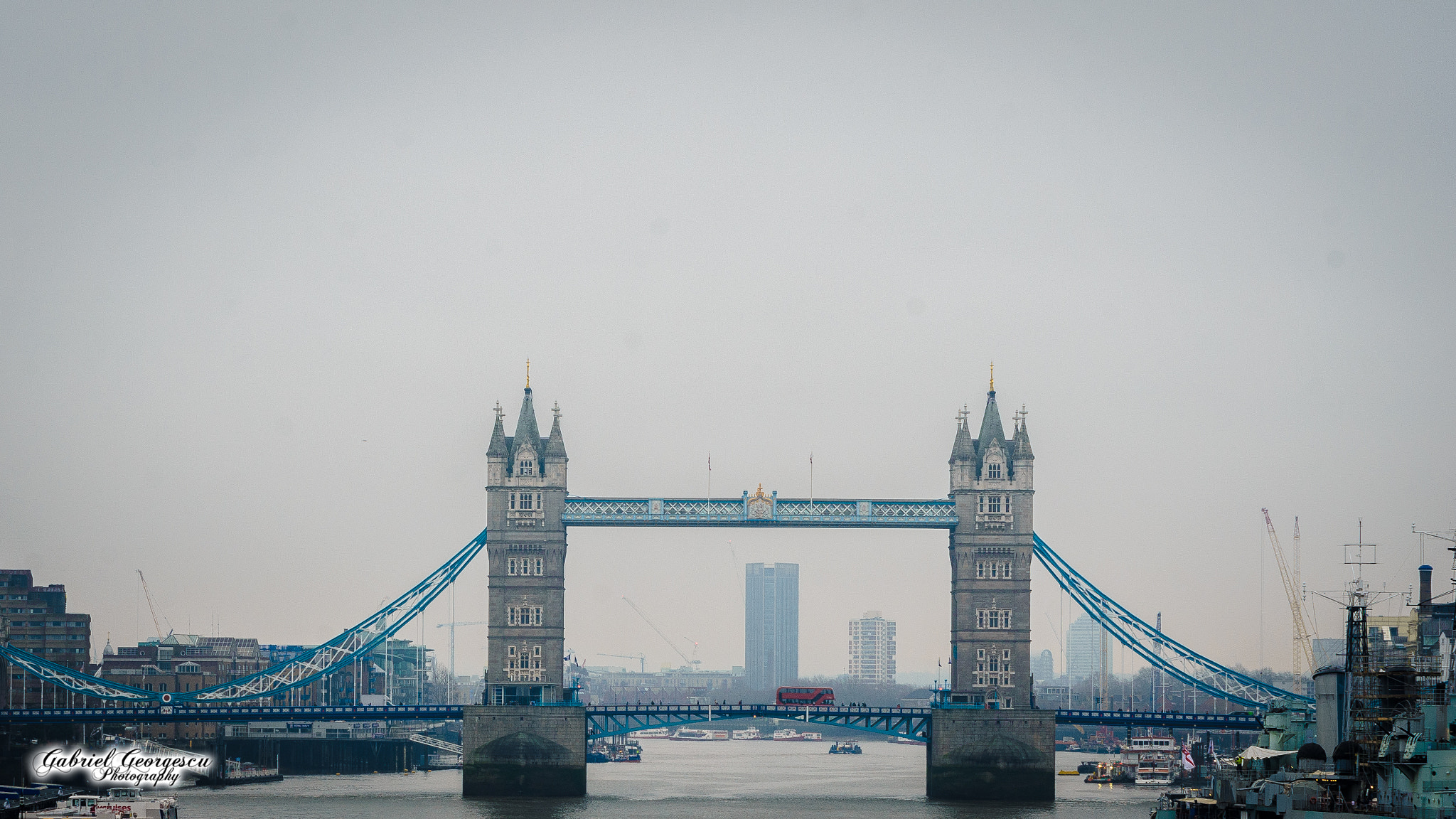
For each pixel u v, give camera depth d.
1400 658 137.75
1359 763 123.69
